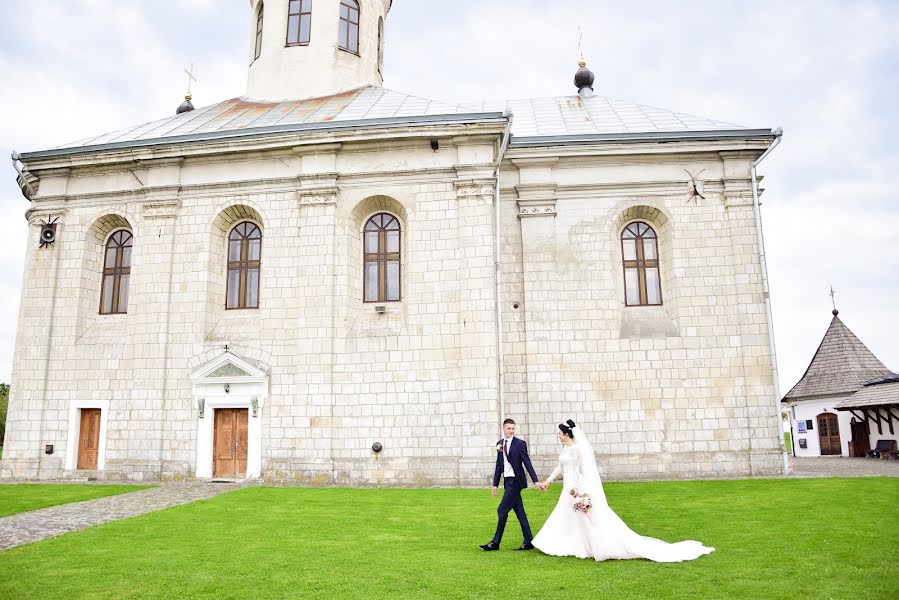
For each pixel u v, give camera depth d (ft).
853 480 59.16
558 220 72.28
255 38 95.81
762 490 53.62
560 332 70.08
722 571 27.37
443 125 67.62
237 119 80.64
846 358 121.39
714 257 70.90
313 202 69.72
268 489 58.80
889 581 25.59
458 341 65.62
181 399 69.00
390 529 39.04
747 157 72.23
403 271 69.87
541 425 68.54
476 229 67.00
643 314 71.56
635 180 72.38
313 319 67.46
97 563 30.81
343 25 93.25
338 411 65.87
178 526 40.45
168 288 70.90
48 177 76.07
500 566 29.04
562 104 91.61
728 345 69.15
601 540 29.81
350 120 70.23
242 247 73.15
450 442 64.03
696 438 67.72
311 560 30.99
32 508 49.37
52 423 71.41
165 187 72.64
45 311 73.46
